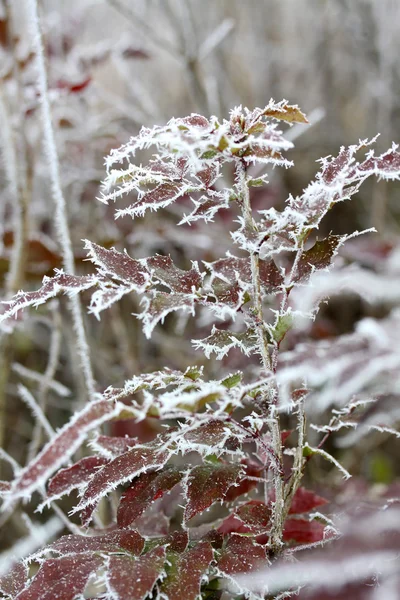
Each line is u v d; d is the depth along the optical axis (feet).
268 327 2.03
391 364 2.05
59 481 2.09
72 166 4.58
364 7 6.48
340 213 6.41
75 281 1.99
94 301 1.94
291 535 2.20
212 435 2.00
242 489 2.25
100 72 6.66
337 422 2.19
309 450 2.11
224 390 1.87
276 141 1.89
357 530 1.86
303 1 7.59
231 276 2.06
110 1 4.84
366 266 4.35
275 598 2.01
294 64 7.52
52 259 3.53
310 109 7.31
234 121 1.98
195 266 2.05
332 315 5.27
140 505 2.05
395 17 6.24
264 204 4.29
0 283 3.94
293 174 6.67
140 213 2.01
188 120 1.96
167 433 2.06
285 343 3.03
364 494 2.89
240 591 2.02
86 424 1.81
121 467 2.00
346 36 7.16
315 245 2.07
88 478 2.10
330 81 7.38
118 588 1.82
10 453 4.91
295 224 2.03
